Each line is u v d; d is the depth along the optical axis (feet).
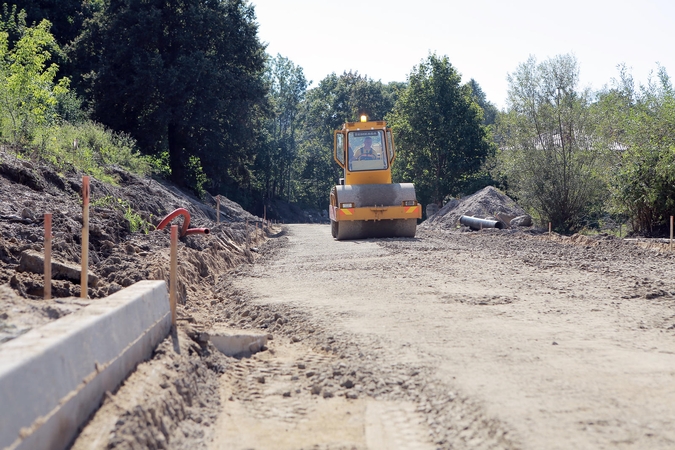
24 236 33.83
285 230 141.59
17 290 25.18
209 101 137.90
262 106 156.66
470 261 54.90
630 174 104.99
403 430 17.30
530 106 126.62
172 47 141.28
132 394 16.66
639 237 101.50
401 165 194.80
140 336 19.92
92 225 40.37
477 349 24.41
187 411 18.42
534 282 42.11
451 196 195.11
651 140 105.09
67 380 14.08
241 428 17.80
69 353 14.53
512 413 17.10
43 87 73.46
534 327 28.43
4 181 43.34
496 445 15.42
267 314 33.71
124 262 36.29
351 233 89.30
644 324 28.96
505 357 23.15
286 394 20.86
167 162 135.85
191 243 53.21
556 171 122.52
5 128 61.46
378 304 34.71
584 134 122.62
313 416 18.75
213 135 143.23
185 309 34.22
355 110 308.19
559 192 122.93
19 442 11.52
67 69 140.36
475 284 41.39
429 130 187.62
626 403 17.90
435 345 25.16
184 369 20.68
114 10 137.18
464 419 17.26
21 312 19.15
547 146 126.11
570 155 124.06
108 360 16.67
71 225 39.09
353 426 17.81
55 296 26.78
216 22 140.77
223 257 58.34
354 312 32.55
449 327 28.50
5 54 73.00
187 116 138.00
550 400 18.19
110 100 133.90
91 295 28.27
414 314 31.68
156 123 136.26
